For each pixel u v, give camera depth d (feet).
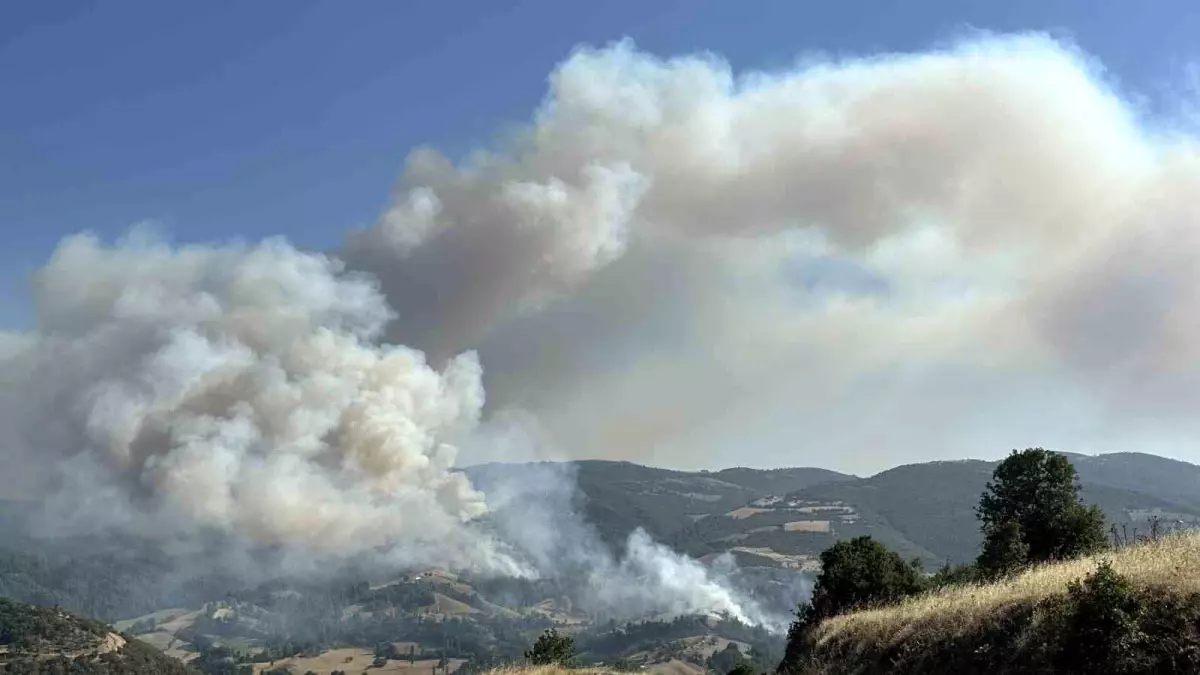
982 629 78.13
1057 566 96.12
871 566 144.66
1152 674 60.29
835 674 94.58
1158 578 66.69
